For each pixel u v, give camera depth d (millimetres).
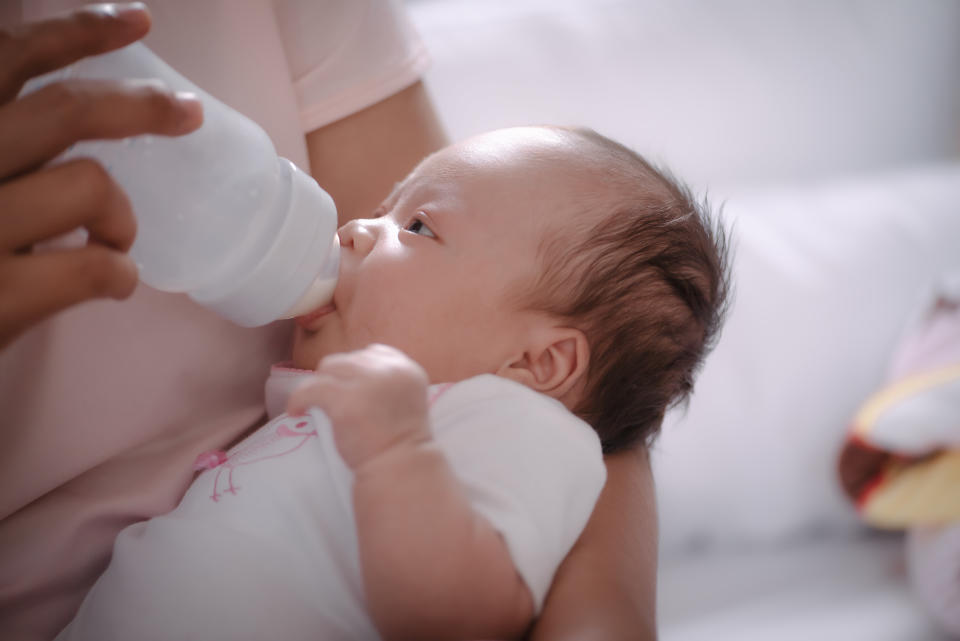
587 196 751
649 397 773
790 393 1469
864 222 1561
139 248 530
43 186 393
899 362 1458
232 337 740
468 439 614
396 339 696
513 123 1631
